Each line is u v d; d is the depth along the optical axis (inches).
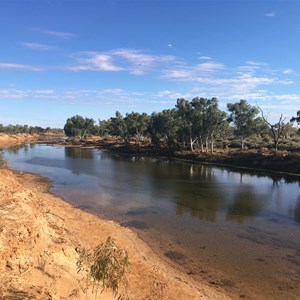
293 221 1071.6
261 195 1462.8
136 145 4033.0
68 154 3390.7
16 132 7357.3
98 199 1312.7
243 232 952.9
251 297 603.2
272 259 769.6
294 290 633.6
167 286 601.6
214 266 725.3
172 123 3592.5
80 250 623.8
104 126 6604.3
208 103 3218.5
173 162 2765.7
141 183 1701.5
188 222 1034.7
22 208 591.5
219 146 3592.5
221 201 1328.7
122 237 853.8
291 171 2215.8
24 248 508.1
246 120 3159.5
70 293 479.8
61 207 1103.6
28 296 393.4
